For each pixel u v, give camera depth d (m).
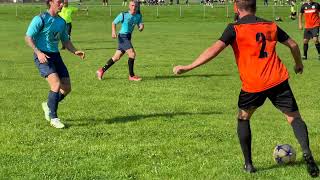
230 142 8.98
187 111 11.73
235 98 13.55
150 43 31.81
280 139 9.22
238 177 7.02
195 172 7.29
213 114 11.43
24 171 7.32
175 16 63.56
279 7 72.25
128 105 12.42
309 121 10.91
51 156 8.10
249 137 7.11
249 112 6.99
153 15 64.25
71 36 38.19
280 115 11.60
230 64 20.86
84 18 62.12
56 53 10.17
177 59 22.91
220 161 7.80
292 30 42.47
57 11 9.88
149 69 19.36
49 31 9.88
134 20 16.41
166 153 8.29
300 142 6.56
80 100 13.04
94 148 8.56
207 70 19.00
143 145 8.76
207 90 14.74
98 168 7.49
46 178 7.02
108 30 45.22
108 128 10.02
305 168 7.36
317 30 22.36
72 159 7.94
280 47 28.33
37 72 18.61
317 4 22.06
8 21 57.94
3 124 10.35
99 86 15.33
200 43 31.80
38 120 10.72
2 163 7.71
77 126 10.19
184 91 14.52
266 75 6.64
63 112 11.55
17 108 12.05
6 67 20.00
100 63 21.41
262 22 6.76
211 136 9.38
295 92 14.41
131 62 16.48
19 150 8.47
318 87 15.28
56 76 10.05
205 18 62.06
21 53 25.80
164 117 11.02
